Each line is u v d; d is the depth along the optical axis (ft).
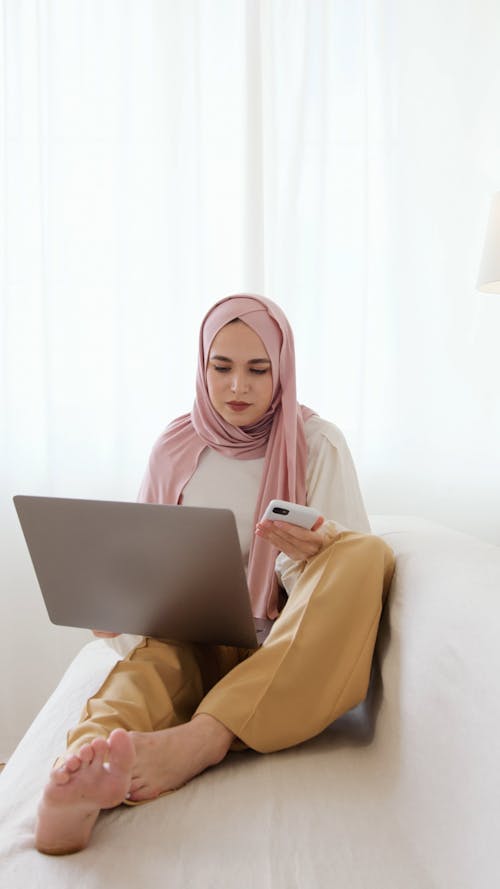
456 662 3.66
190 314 8.04
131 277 7.98
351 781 3.79
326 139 7.91
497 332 7.99
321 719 4.12
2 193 7.79
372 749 4.13
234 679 4.11
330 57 8.00
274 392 5.52
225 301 5.55
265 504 5.44
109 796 3.20
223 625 4.26
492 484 8.10
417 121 7.93
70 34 7.90
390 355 8.07
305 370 8.04
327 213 8.02
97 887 2.96
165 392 8.05
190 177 7.98
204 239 7.97
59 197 7.92
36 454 8.05
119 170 7.88
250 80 7.83
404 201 7.95
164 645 4.53
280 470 5.43
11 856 3.19
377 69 7.98
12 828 3.43
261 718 4.00
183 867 3.10
